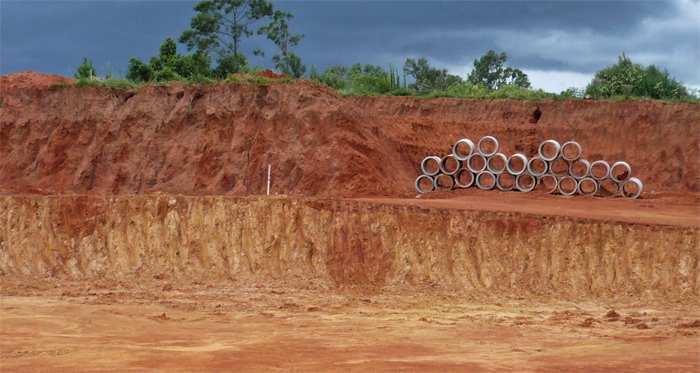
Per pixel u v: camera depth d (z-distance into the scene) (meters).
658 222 33.00
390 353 22.80
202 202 35.91
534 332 25.80
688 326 26.69
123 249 35.47
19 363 21.48
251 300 30.69
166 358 21.98
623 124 51.47
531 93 57.03
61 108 49.59
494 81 88.31
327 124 44.53
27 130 49.38
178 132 47.03
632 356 22.56
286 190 43.09
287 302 30.34
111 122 48.50
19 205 36.62
